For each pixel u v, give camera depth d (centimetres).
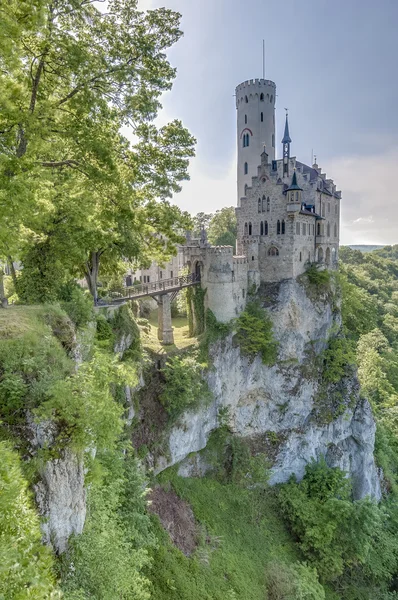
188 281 4341
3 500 866
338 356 4884
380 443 5309
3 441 1042
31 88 1614
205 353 3950
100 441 1364
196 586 2544
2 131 1438
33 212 1678
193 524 3170
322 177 5744
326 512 3778
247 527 3588
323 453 4662
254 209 4844
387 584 3862
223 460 4056
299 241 4756
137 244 3053
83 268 3056
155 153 2136
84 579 1313
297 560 3506
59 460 1234
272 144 5938
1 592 743
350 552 3669
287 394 4484
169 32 1892
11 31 1219
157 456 3228
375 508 3731
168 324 4016
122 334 3033
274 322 4500
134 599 1647
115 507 1884
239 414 4344
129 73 1794
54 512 1216
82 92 1723
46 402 1213
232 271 4275
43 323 1584
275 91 5841
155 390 3372
